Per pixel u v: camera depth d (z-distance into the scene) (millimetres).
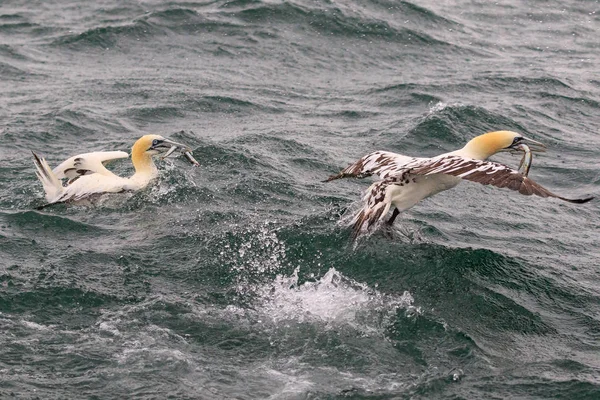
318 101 24781
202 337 12344
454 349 12234
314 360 11914
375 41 29422
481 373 11742
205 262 14375
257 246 14852
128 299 13227
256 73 26922
